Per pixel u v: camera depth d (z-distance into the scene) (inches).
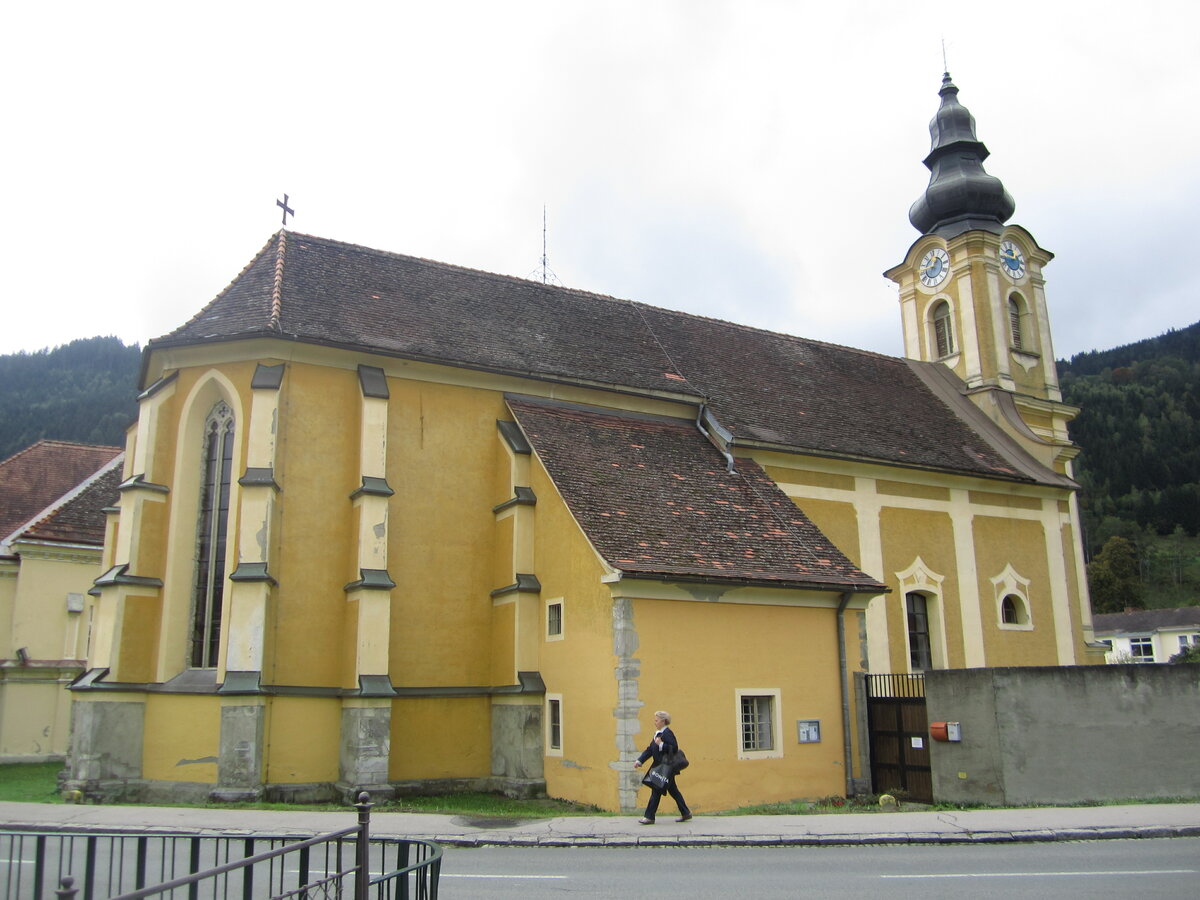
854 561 1110.4
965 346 1494.8
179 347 840.3
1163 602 4010.8
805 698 828.6
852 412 1259.8
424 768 817.5
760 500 968.3
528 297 1128.2
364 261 1020.5
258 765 727.1
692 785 745.6
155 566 805.2
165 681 778.2
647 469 930.7
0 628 1162.0
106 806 676.7
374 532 802.2
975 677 753.0
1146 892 407.2
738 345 1301.7
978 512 1251.2
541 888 419.5
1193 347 5861.2
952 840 561.0
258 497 773.3
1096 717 737.0
